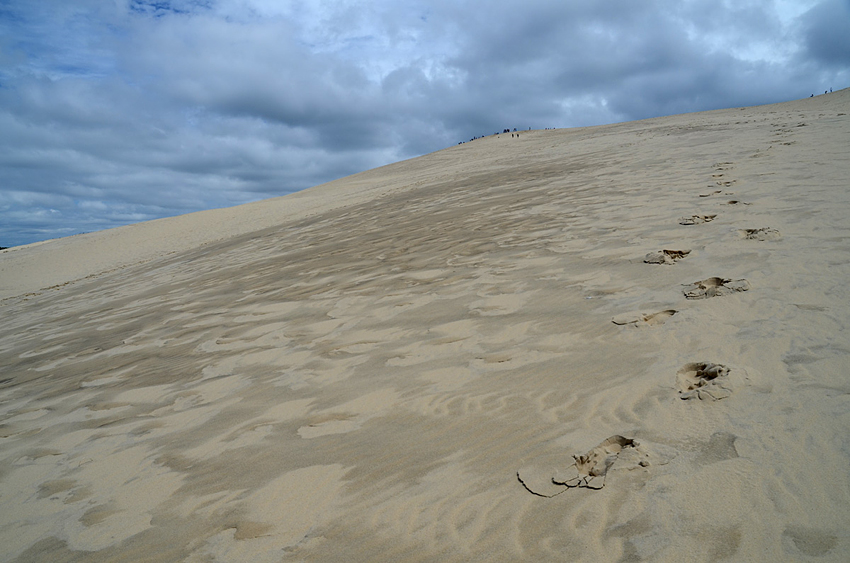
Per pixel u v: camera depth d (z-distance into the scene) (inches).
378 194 890.7
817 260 174.9
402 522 89.7
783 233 208.7
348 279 295.1
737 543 72.6
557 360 144.1
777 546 70.9
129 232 1228.5
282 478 109.5
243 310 275.1
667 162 462.3
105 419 161.5
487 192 539.2
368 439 120.0
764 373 115.3
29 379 230.5
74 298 524.7
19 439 157.5
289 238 562.9
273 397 153.4
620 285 193.2
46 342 313.0
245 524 96.1
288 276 343.9
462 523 86.8
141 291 450.9
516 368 143.9
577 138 1384.1
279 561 84.7
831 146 372.5
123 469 125.6
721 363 123.1
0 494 124.1
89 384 202.8
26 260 1088.8
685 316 154.3
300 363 177.9
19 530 107.1
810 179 287.0
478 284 231.6
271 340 211.5
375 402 138.3
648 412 110.0
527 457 102.4
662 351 136.6
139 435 144.2
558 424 112.5
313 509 97.4
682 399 111.9
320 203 1034.1
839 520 73.1
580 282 205.8
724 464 89.0
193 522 99.4
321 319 227.1
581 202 366.3
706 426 101.0
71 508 112.2
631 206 316.2
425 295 231.5
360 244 406.9
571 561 74.9
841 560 66.5
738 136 550.9
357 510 95.0
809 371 112.6
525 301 197.8
